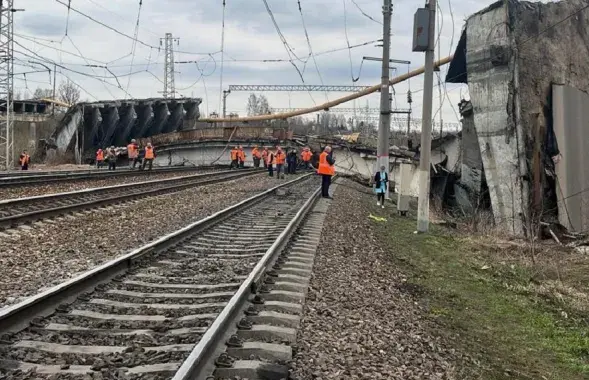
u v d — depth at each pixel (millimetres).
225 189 29141
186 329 6422
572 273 14758
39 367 5207
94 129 66812
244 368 5285
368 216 21188
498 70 24734
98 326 6539
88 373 5047
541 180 23766
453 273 12836
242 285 7738
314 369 5707
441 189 38906
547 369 7336
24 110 85562
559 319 9992
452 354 7074
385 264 12375
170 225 15633
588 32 26562
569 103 24469
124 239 12977
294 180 36500
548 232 22219
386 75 29547
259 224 16344
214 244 12641
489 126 25531
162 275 9352
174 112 77375
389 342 6969
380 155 29672
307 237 13984
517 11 24359
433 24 17656
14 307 6168
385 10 29438
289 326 6926
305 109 74375
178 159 69812
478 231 21594
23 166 43344
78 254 10961
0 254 10453
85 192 21344
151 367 5227
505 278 13094
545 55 24766
